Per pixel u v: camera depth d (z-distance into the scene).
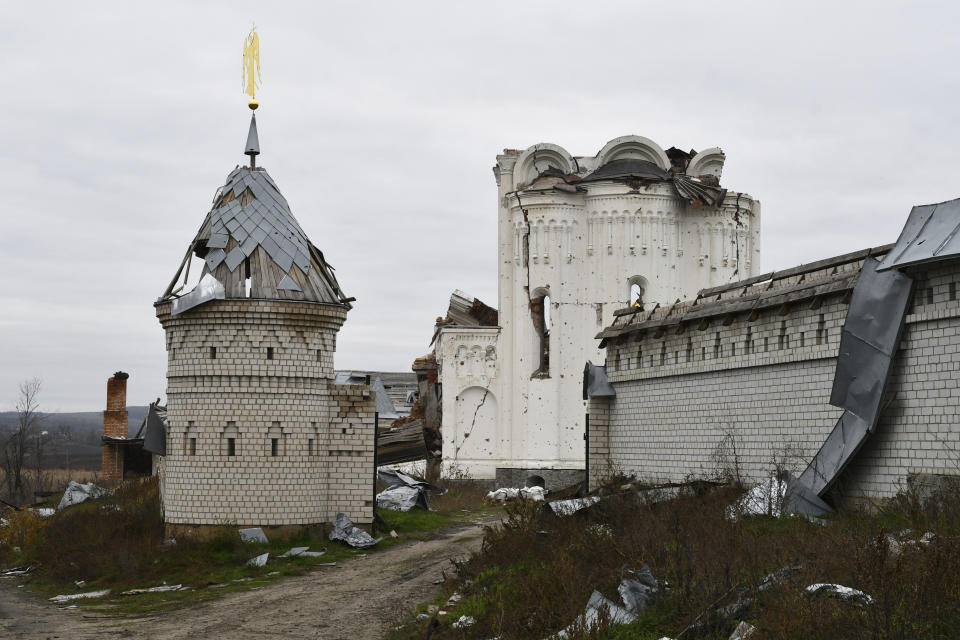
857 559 19.25
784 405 34.38
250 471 37.03
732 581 20.66
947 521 23.81
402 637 23.83
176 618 27.89
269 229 38.69
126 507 45.31
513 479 72.62
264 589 31.28
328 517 38.53
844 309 31.52
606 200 72.81
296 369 37.62
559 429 72.25
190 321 37.50
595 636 19.64
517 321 73.69
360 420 38.94
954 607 17.48
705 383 39.19
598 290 72.88
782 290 34.91
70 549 38.41
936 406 27.81
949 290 27.56
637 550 23.73
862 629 17.08
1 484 89.00
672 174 73.88
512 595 24.25
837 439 30.42
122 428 77.50
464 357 75.81
